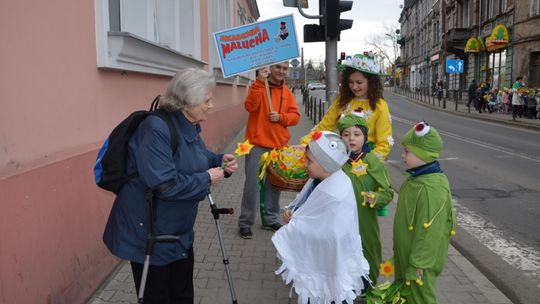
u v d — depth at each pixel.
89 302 3.68
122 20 5.66
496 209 6.85
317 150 2.85
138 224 2.60
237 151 3.22
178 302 3.05
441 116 27.12
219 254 4.77
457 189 8.09
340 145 2.86
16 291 2.72
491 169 9.89
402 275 3.13
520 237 5.68
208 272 4.34
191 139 2.69
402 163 11.05
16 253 2.73
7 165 2.78
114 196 4.43
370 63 3.75
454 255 4.96
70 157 3.47
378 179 3.43
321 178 2.93
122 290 3.91
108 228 2.72
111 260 4.26
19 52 2.91
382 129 3.79
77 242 3.56
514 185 8.37
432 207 2.90
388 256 4.84
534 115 22.53
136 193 2.60
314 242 2.82
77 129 3.76
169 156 2.53
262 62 5.16
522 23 27.14
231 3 16.27
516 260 4.99
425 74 62.09
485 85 28.20
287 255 2.87
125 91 4.96
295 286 2.87
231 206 6.62
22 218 2.80
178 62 6.89
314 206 2.84
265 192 5.45
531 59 26.45
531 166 10.23
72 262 3.46
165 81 6.66
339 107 4.06
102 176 2.61
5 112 2.76
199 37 8.91
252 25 5.12
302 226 2.85
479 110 27.89
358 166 3.38
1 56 2.72
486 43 30.91
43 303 3.03
